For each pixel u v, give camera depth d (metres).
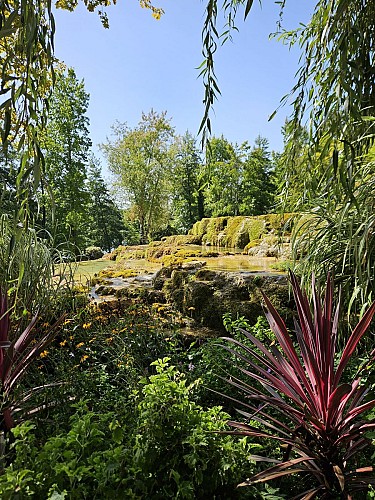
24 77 1.18
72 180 15.74
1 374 1.84
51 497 1.03
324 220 2.19
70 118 16.05
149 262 6.61
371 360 1.49
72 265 2.98
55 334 2.10
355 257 1.77
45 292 2.58
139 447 1.33
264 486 1.47
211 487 1.34
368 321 1.34
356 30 1.65
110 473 1.24
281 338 1.51
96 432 1.34
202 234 8.50
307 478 1.54
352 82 1.66
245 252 5.82
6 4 1.21
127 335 2.73
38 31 1.20
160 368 1.65
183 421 1.43
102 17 3.79
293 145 1.98
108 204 27.78
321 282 2.06
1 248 2.33
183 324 3.34
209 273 3.68
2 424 1.78
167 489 1.31
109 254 9.30
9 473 1.14
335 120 1.57
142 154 22.62
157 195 22.89
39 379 2.21
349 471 1.44
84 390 2.08
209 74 1.66
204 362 2.33
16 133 1.17
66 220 15.15
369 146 2.03
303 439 1.39
